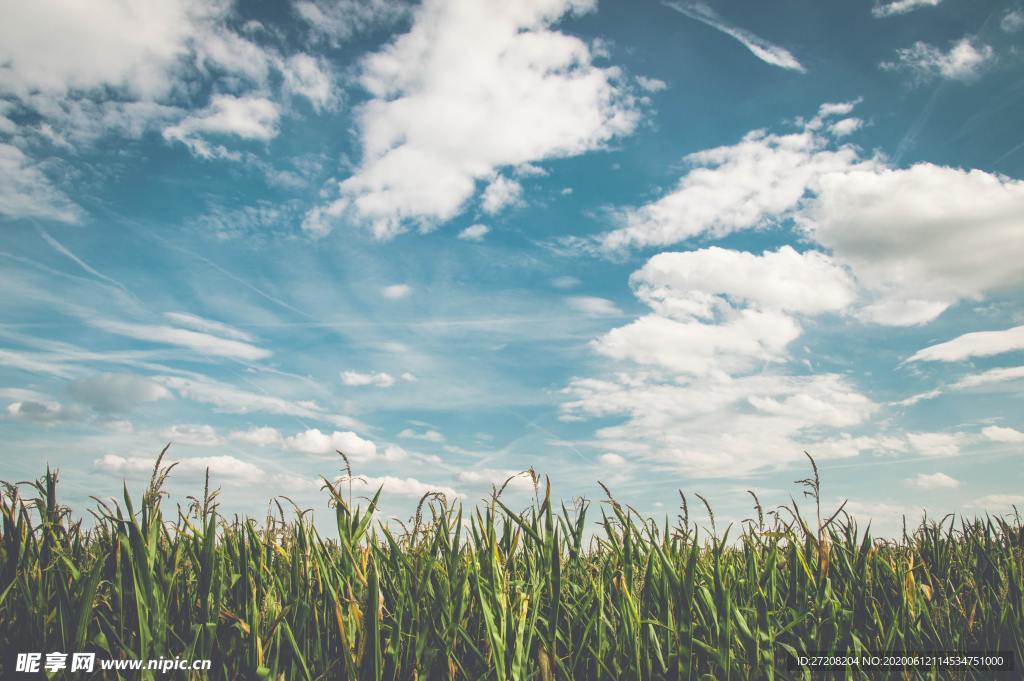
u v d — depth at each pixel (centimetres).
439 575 324
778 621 324
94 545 358
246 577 309
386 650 284
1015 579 356
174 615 303
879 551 400
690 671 301
